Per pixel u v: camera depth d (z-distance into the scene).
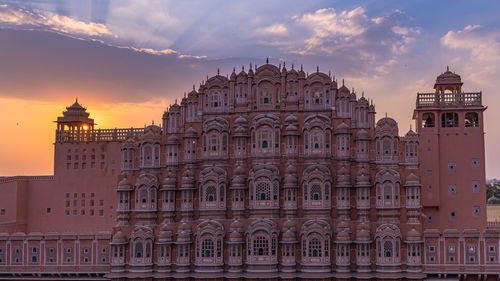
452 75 110.31
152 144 103.75
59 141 135.75
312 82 101.81
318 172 96.25
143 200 100.56
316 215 96.31
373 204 96.88
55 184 134.12
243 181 98.06
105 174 132.50
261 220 95.19
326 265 93.62
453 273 92.88
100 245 101.00
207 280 95.12
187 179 99.31
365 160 99.00
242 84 103.25
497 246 92.69
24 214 133.50
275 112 101.69
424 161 106.25
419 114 107.50
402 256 94.06
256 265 94.38
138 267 97.19
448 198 105.38
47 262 101.88
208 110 103.81
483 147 105.62
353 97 101.94
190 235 97.44
